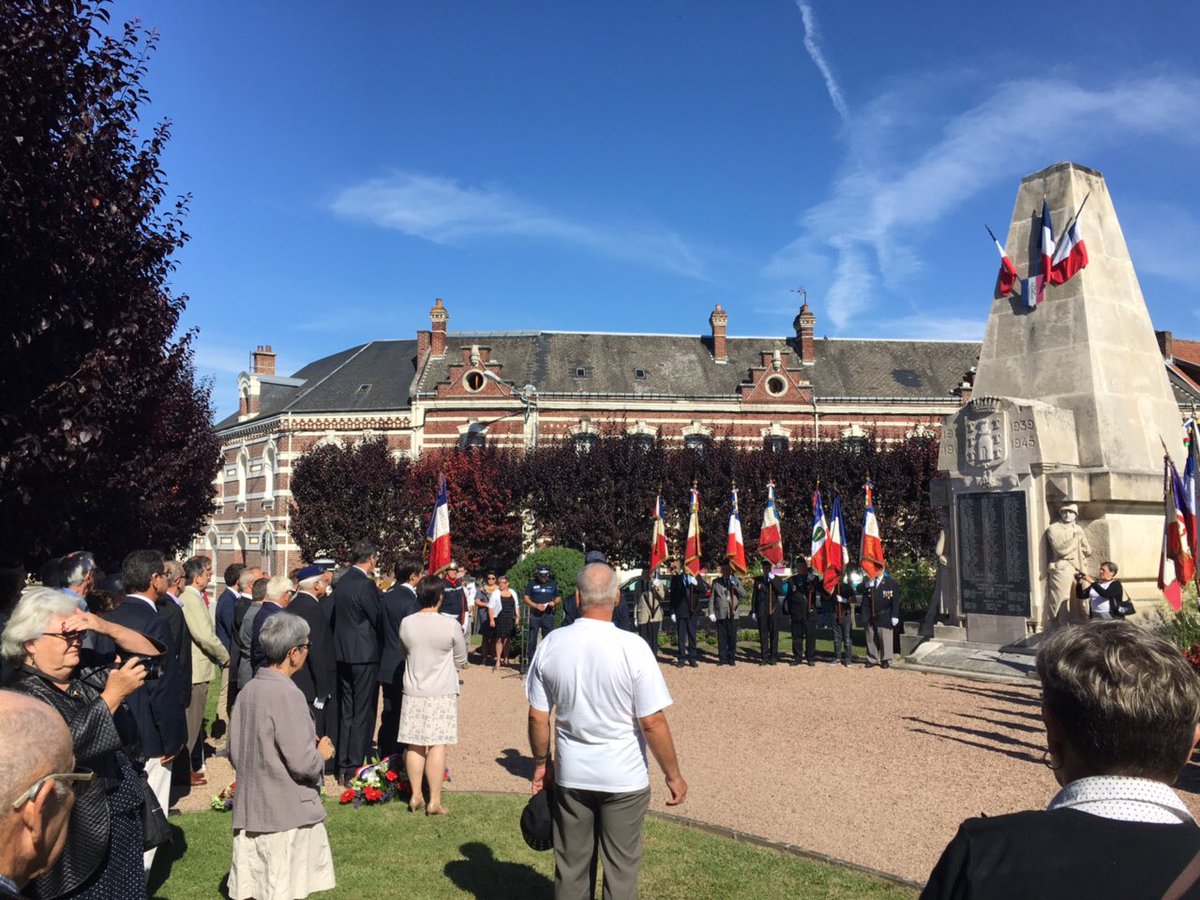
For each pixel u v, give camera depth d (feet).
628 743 14.21
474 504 102.63
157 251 33.58
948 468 46.96
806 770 27.30
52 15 25.68
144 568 19.39
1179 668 5.91
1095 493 41.39
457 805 24.04
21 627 11.27
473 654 62.49
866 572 49.83
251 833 16.28
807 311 131.13
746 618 77.10
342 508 105.40
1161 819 5.50
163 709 18.15
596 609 14.90
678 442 114.93
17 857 6.46
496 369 120.88
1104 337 44.14
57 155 26.48
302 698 16.80
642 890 17.62
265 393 142.00
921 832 21.36
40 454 25.73
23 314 25.71
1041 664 6.44
